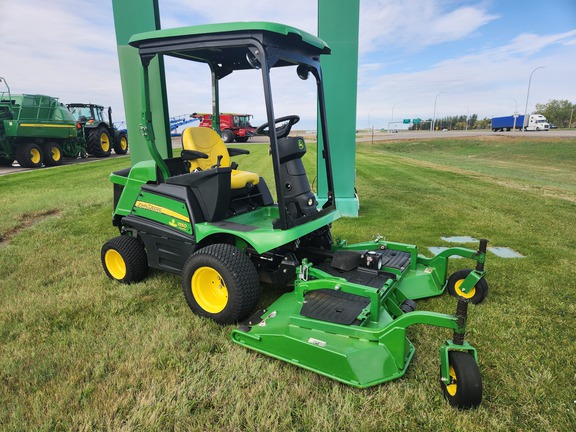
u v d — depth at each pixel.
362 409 2.00
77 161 15.27
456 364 1.96
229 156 3.91
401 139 37.12
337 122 5.91
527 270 3.93
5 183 9.52
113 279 3.69
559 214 6.52
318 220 3.04
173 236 3.14
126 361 2.40
